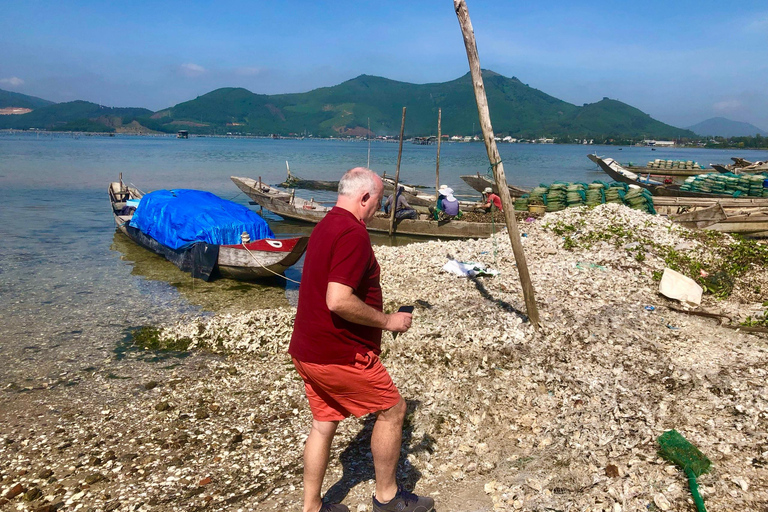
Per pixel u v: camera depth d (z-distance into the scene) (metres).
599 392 4.97
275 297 10.69
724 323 6.88
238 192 30.41
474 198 28.22
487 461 4.14
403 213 17.92
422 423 4.76
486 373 5.61
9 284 11.00
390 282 9.63
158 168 48.03
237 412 5.43
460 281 9.19
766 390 4.68
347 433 4.77
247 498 3.87
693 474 3.54
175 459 4.53
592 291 8.25
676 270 9.31
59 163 50.12
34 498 3.98
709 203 16.44
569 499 3.53
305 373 3.12
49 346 7.64
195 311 9.54
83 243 15.36
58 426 5.24
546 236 11.66
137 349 7.53
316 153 94.56
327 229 2.98
